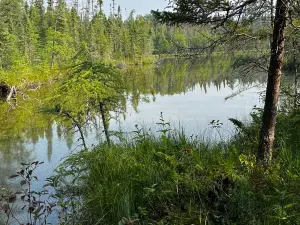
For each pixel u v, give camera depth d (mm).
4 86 23766
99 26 61938
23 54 35562
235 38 5441
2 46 28641
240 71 7520
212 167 5000
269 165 5055
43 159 8891
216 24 5156
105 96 7430
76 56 8391
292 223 3598
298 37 6227
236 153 5348
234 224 3742
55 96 7523
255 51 6074
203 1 4879
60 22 46312
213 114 14539
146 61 63594
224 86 24812
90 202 5242
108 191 5199
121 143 7789
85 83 7223
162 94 22578
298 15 4691
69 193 6148
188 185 4629
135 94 22641
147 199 4789
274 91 5215
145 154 6332
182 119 13719
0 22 28906
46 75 30484
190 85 26984
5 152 9734
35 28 46406
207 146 6961
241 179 4383
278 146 6090
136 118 14164
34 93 24891
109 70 7730
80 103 7543
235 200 4023
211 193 4379
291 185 4180
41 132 12109
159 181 5109
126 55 66125
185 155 5605
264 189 4301
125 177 5504
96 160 6430
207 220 3992
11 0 35719
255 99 17375
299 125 6738
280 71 5184
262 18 5109
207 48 5453
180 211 4340
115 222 4645
